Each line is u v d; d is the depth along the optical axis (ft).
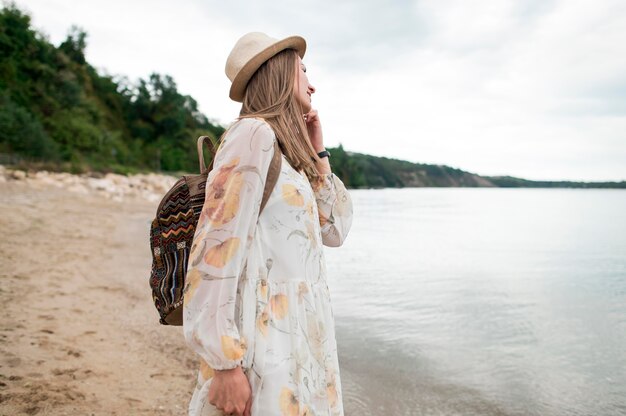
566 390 10.06
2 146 134.51
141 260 23.16
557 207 133.90
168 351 11.07
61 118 197.36
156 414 7.93
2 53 202.39
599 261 31.91
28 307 13.24
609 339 13.78
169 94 303.27
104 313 13.61
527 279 24.48
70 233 30.78
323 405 3.64
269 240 3.62
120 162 221.66
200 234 3.43
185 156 285.43
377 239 47.88
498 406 9.36
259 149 3.57
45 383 8.48
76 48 285.23
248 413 3.34
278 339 3.50
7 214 36.91
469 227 65.05
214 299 3.29
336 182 5.00
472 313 16.81
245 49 4.39
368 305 18.11
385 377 10.78
